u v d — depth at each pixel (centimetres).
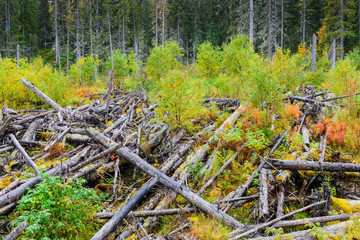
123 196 445
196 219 338
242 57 1411
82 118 718
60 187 330
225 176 449
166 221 371
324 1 3173
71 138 624
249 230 304
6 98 1200
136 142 550
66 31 4572
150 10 4641
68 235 326
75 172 453
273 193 394
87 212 346
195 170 474
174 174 468
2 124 627
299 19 3666
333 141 592
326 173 443
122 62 2086
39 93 824
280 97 636
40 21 5147
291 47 3566
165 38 4397
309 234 276
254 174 425
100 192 458
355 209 350
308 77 1380
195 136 610
